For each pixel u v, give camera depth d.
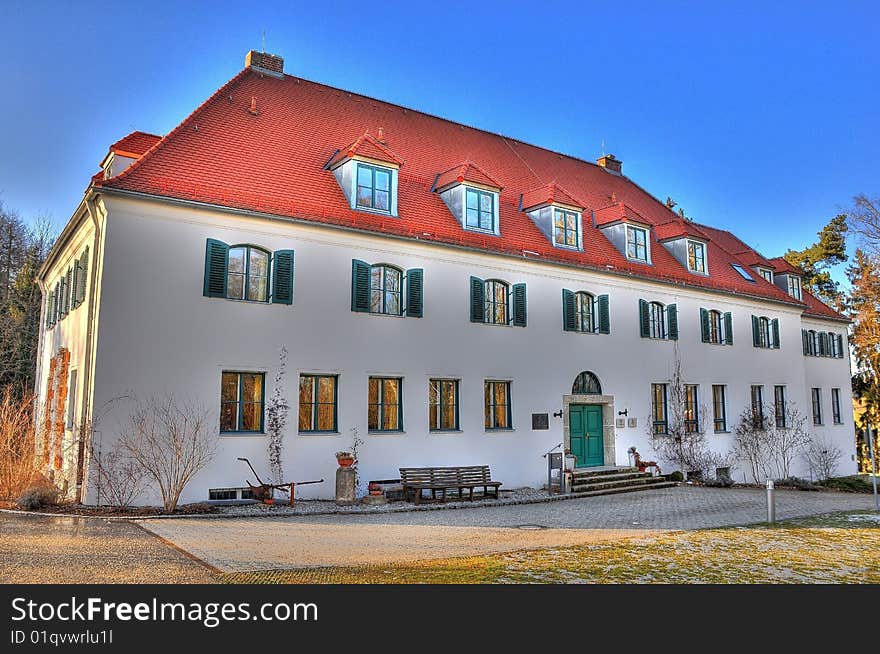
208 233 15.33
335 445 16.48
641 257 24.77
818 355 34.06
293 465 15.80
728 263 30.00
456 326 19.06
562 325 21.58
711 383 26.03
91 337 14.58
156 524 11.88
